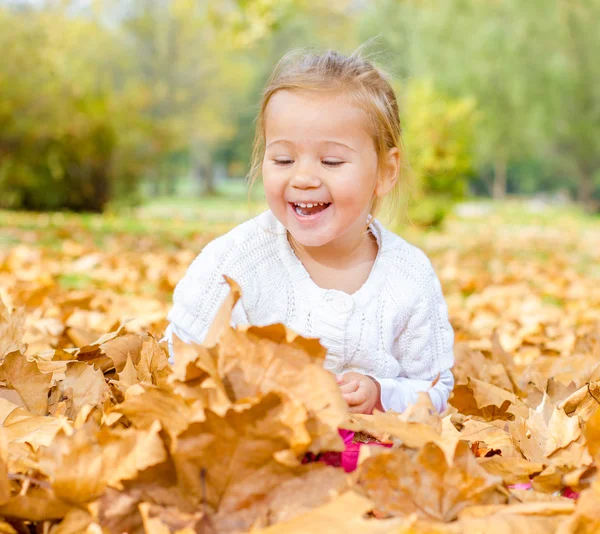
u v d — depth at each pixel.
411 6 29.27
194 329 1.84
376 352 1.84
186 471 1.12
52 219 12.88
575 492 1.32
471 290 5.92
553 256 10.12
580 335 3.27
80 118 15.18
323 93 1.69
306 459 1.32
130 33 30.67
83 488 1.10
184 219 15.67
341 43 36.75
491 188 45.84
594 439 1.23
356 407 1.71
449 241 12.21
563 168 29.05
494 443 1.56
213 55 31.31
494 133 28.02
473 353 2.68
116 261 6.25
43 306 3.42
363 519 1.04
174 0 29.17
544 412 1.72
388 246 1.95
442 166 13.69
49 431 1.43
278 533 1.01
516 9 25.78
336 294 1.81
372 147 1.77
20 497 1.10
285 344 1.24
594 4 25.02
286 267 1.85
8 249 6.94
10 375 1.65
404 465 1.20
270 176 1.72
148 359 1.84
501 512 1.14
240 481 1.13
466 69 26.27
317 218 1.70
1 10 15.55
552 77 25.61
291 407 1.12
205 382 1.20
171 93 31.19
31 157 15.02
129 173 16.23
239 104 37.38
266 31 11.20
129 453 1.12
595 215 26.58
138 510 1.09
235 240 1.89
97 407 1.60
